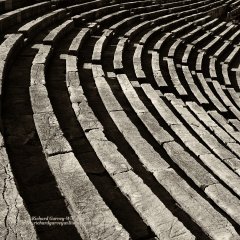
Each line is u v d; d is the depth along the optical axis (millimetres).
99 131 7152
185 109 10242
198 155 7312
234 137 9547
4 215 4172
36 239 3871
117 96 10203
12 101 7922
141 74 12305
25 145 6449
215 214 5062
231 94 15508
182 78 14789
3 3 13773
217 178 6664
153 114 9523
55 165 5652
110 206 5195
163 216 4785
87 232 4262
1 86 7730
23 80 9023
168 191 5723
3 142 5746
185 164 6625
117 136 7648
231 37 25016
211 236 4695
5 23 12406
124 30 18500
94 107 9023
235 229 5133
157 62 14555
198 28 23703
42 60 10094
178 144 7406
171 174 6062
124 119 8070
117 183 5566
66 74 9938
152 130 7977
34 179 5586
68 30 14969
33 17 15000
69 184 5164
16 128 6930
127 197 5336
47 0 17203
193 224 5082
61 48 12828
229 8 30609
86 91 10016
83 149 6727
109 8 20203
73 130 7395
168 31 21250
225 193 5781
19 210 4262
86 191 5020
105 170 6098
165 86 12062
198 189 6137
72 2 18469
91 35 16000
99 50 13141
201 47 21281
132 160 6793
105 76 11672
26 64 10133
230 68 20453
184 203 5277
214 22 26500
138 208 4953
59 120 7754
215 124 9805
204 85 14734
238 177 6539
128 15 21266
